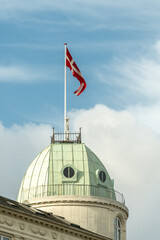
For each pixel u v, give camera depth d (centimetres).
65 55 10400
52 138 10175
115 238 9494
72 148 9900
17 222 7512
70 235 8069
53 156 9794
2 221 7369
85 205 9356
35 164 9875
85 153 9844
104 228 9344
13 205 7738
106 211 9444
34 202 9406
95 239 8344
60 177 9581
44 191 9506
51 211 9319
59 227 7912
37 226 7719
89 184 9562
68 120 10275
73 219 9281
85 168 9681
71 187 9512
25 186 9725
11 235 7425
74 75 10325
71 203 9331
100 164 9888
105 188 9675
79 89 10356
